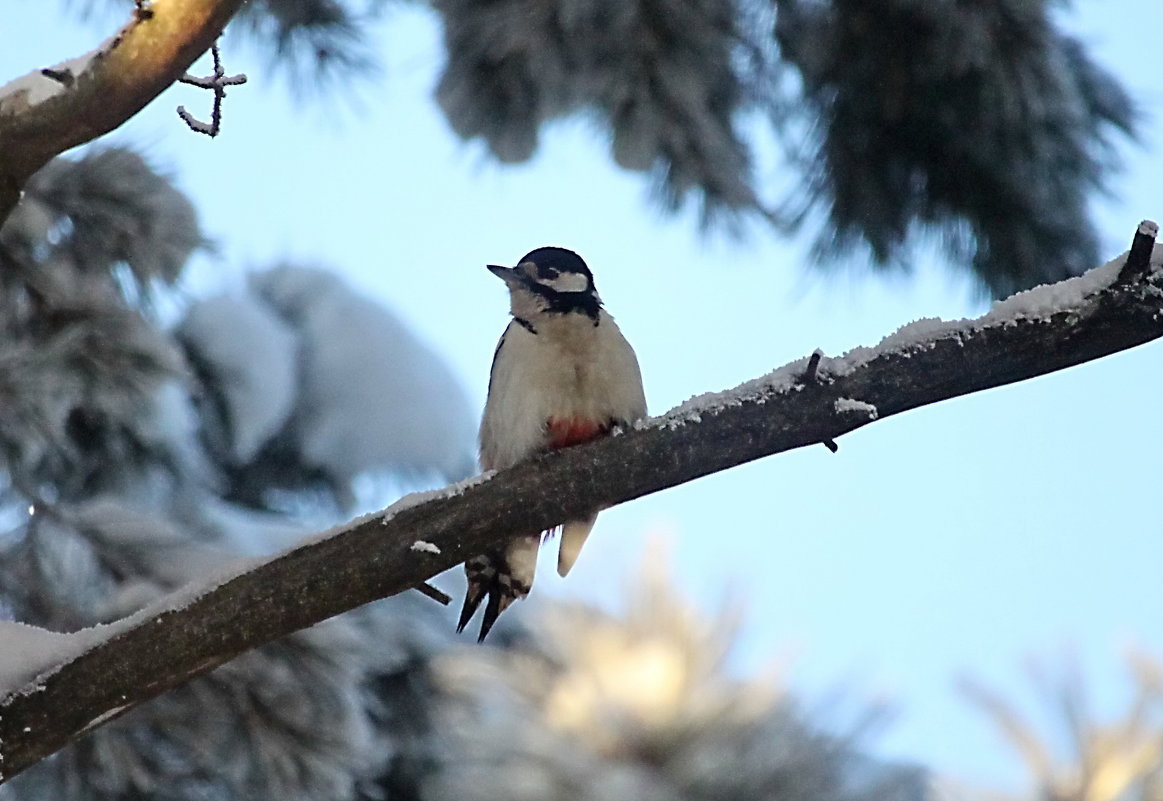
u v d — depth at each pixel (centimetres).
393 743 1212
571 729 945
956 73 1036
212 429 1370
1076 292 657
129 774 927
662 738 926
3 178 679
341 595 661
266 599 654
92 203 976
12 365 948
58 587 964
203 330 1378
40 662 652
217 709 930
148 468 1059
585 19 1019
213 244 1018
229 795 945
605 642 974
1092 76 1102
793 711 934
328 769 940
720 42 1041
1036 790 805
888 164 1095
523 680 980
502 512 679
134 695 648
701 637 971
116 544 973
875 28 1040
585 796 904
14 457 966
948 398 677
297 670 947
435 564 671
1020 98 1039
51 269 973
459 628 888
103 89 652
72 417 1013
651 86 1046
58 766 931
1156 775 793
